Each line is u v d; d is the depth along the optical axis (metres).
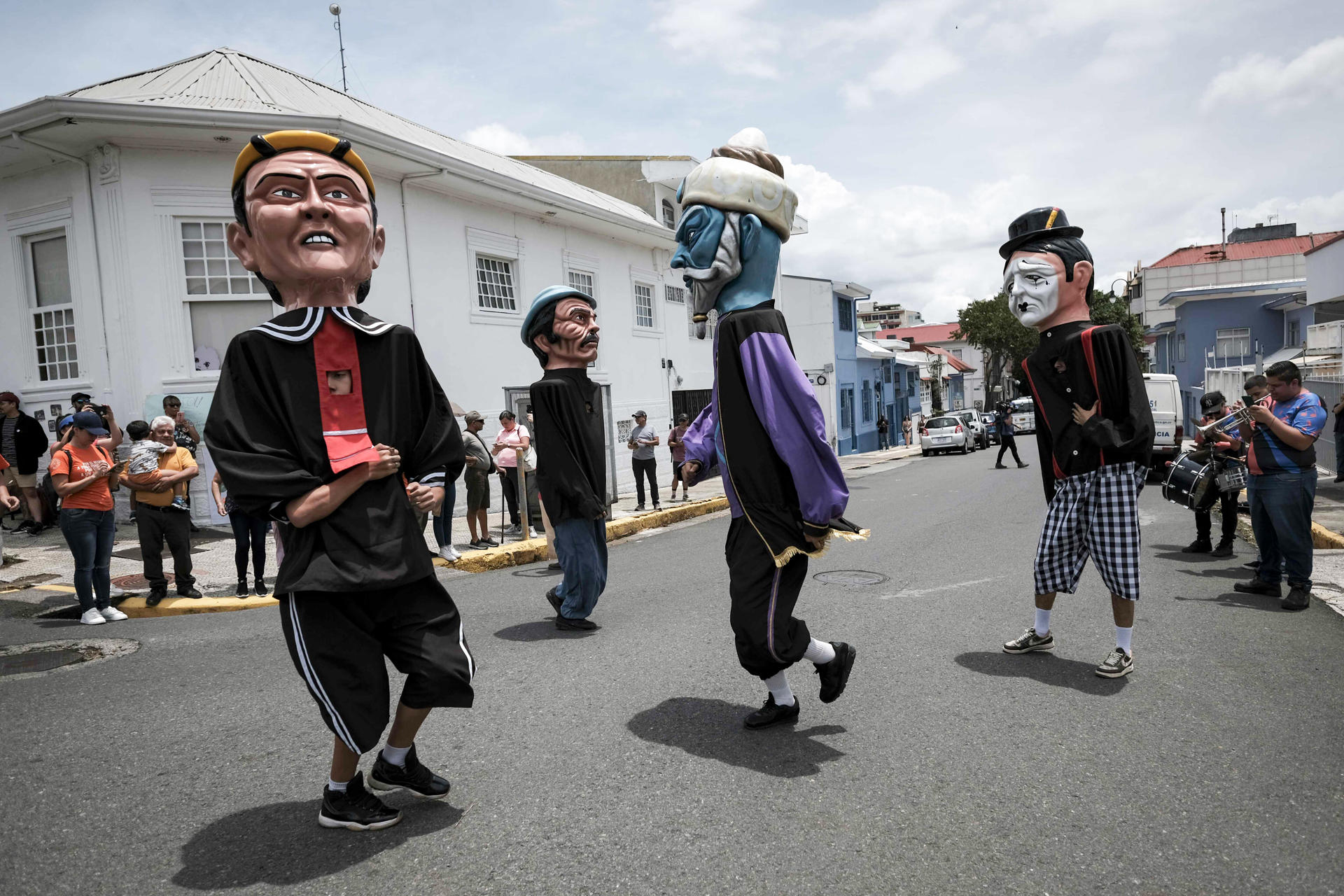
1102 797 3.03
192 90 11.48
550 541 8.74
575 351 6.04
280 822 3.04
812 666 4.77
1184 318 34.53
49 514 11.52
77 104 9.81
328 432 2.67
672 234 18.77
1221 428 7.33
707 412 3.96
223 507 7.64
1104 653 4.80
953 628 5.47
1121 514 4.30
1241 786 3.07
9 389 11.71
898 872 2.57
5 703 4.60
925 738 3.63
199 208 10.91
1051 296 4.49
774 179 3.83
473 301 14.02
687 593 7.09
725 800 3.10
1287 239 45.78
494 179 13.44
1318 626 5.27
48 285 11.48
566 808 3.07
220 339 11.22
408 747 3.02
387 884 2.60
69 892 2.60
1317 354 18.88
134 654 5.68
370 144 11.23
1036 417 4.71
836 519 3.68
